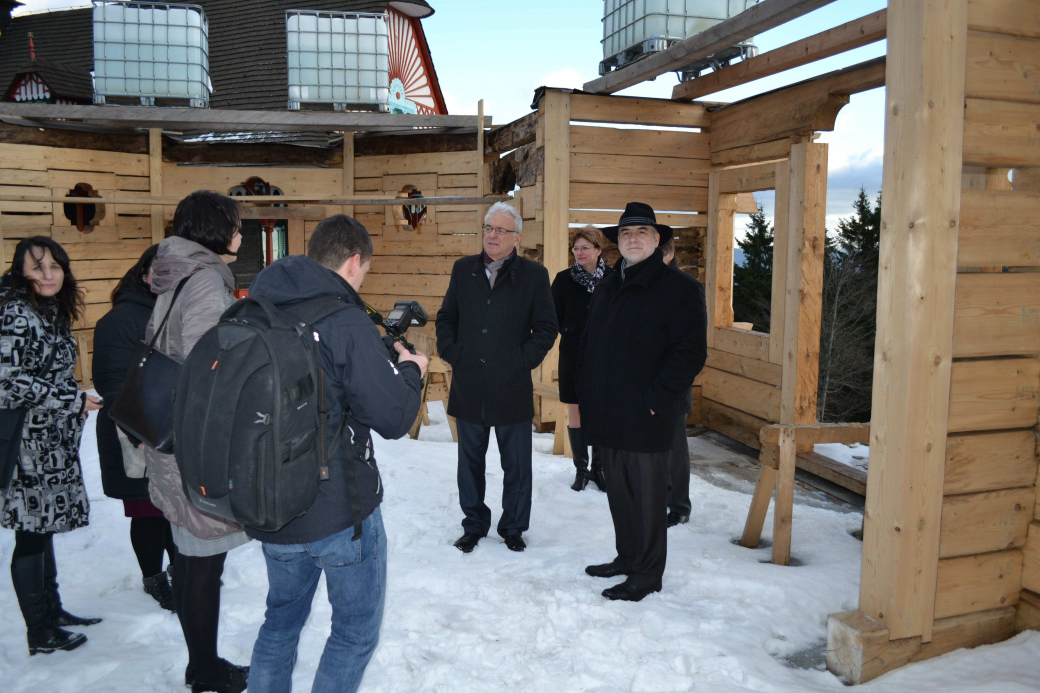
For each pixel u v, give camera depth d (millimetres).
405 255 9039
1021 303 2928
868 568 2904
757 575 3598
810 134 5867
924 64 2607
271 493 1882
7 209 8258
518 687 2691
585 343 3678
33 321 2768
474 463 4086
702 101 7168
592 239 4914
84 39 17125
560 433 6090
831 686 2762
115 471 3096
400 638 3004
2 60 17031
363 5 14648
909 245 2684
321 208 9242
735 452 6609
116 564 3879
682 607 3295
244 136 9141
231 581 3627
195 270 2480
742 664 2803
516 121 7445
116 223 8992
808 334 5973
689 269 7465
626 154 6941
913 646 2857
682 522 4637
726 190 6980
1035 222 2895
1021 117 2818
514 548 4031
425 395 6809
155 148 9039
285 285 2111
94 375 2953
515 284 4004
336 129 8375
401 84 17234
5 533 4160
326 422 2053
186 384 1995
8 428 2760
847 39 5082
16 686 2664
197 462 1919
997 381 2920
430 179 8852
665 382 3232
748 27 4828
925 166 2652
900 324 2736
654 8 5996
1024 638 2996
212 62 14469
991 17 2736
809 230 5906
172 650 2959
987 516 2973
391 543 4117
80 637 2988
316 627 3156
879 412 2844
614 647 2955
